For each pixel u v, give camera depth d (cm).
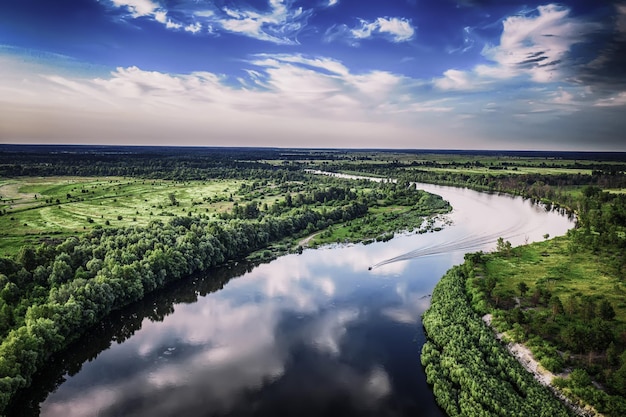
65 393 8944
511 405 7406
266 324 11944
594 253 15825
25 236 17400
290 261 17538
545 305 11225
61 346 10231
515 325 9719
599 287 12469
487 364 8762
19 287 12031
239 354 10419
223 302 13512
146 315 12681
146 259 14050
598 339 8612
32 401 8712
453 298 11812
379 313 12456
